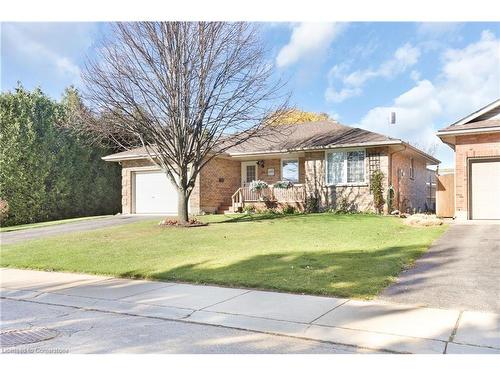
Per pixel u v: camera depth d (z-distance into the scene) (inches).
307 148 822.5
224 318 230.2
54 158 943.0
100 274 367.9
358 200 792.9
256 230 579.5
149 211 967.6
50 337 203.9
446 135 620.7
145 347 187.6
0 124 866.1
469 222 590.2
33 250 489.1
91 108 642.2
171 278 335.0
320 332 202.1
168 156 659.4
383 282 292.4
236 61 646.5
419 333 196.1
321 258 377.1
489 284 281.0
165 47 612.1
